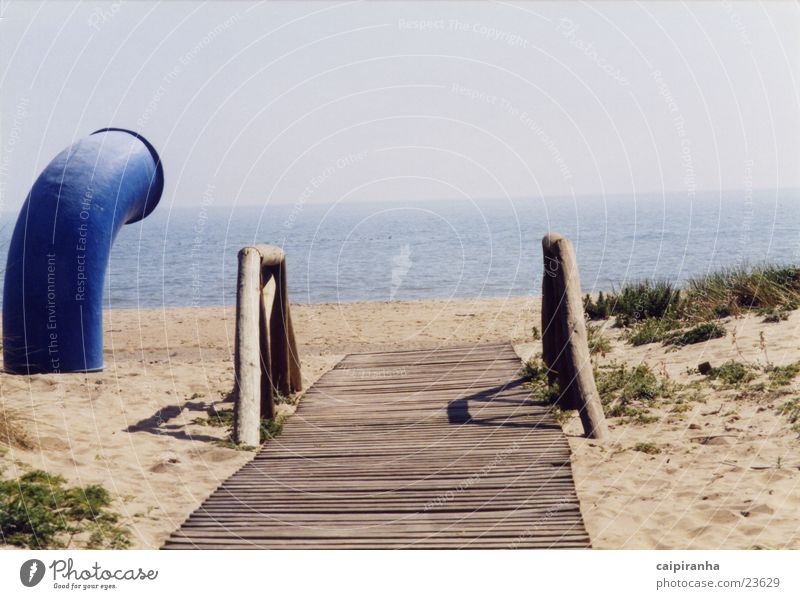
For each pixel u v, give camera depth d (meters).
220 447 7.41
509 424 7.85
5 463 6.43
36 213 10.76
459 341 13.96
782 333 10.00
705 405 7.82
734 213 79.31
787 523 5.18
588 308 14.10
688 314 12.41
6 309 10.72
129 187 11.41
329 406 9.06
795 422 6.95
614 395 8.52
